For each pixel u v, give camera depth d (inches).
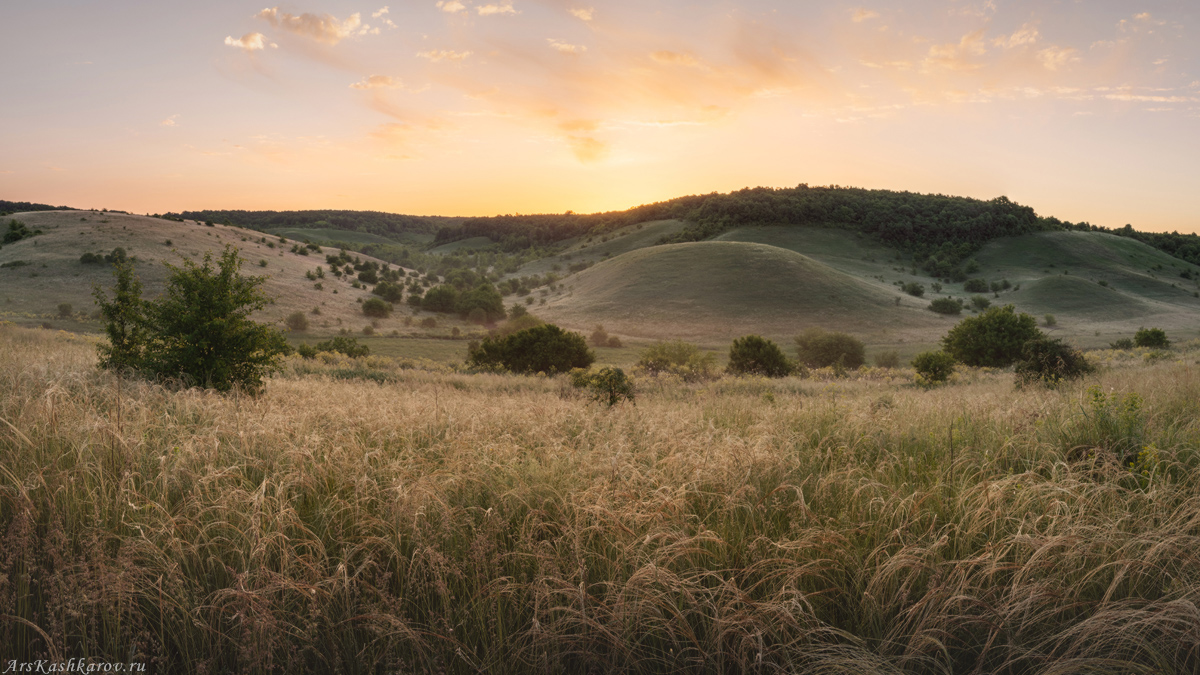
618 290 5206.7
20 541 97.3
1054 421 200.2
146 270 4261.8
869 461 178.1
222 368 322.0
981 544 115.1
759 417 253.8
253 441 164.9
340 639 92.0
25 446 142.3
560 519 117.9
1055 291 5339.6
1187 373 313.7
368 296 5093.5
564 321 4623.5
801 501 119.1
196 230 5590.6
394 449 176.1
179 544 100.0
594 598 97.3
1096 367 619.2
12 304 3435.0
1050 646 95.1
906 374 1258.0
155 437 166.1
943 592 95.6
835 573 106.7
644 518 114.2
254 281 356.2
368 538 105.1
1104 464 139.9
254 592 85.4
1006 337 1391.5
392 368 1418.6
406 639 90.1
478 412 247.4
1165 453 153.9
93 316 3203.7
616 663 89.1
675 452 165.2
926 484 146.9
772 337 3937.0
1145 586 105.5
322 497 132.3
